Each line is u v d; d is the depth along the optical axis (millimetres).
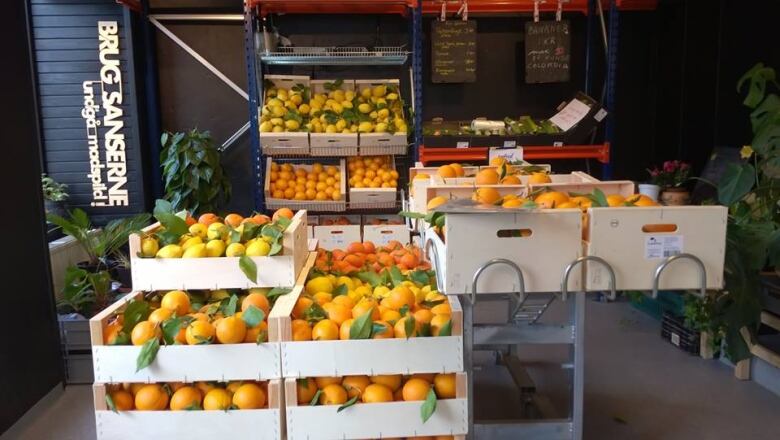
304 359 1820
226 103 4855
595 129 4688
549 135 4375
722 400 2988
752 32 4184
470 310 2023
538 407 2729
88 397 3078
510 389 3156
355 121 4293
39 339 2938
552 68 4625
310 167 4574
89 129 4535
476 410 2918
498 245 1792
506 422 2197
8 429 2674
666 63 4949
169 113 4836
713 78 4527
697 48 4633
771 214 2953
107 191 4609
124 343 1847
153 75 4688
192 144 4121
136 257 1999
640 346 3713
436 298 2051
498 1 4574
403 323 1840
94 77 4480
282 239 2023
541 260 1807
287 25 4773
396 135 4188
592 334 3928
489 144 4355
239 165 4953
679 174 4434
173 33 4738
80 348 3209
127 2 4348
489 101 4973
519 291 1799
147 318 1946
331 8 4531
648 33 5023
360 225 4438
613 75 4391
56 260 3838
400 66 4898
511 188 2357
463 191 2416
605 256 1811
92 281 3344
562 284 1819
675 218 1809
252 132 4215
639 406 2932
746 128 4262
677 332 3674
